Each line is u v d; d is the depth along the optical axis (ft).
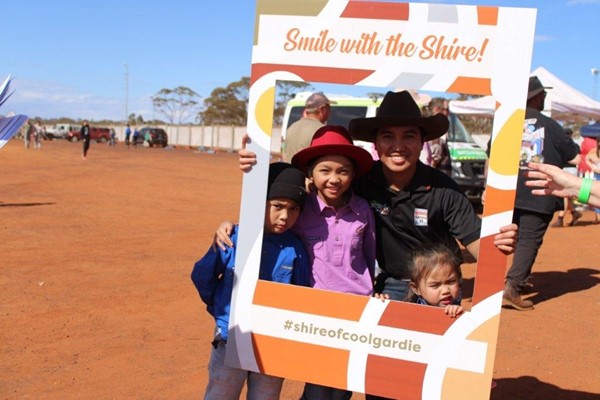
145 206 51.29
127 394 15.33
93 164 103.50
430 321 9.97
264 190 10.52
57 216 43.70
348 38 10.14
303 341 10.50
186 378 16.38
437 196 11.46
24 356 17.60
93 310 21.98
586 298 25.35
